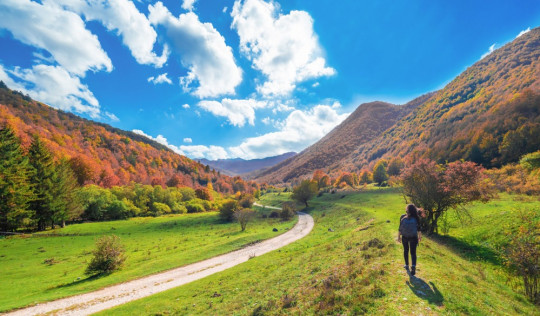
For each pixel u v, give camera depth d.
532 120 87.69
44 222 54.12
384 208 51.72
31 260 34.41
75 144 156.50
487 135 98.44
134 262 33.78
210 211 127.00
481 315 5.79
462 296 6.80
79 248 41.84
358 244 16.52
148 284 23.86
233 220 79.81
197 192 146.88
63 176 58.06
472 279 9.15
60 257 36.25
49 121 185.62
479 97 165.62
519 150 80.50
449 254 13.83
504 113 104.25
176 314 14.05
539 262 9.92
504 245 16.59
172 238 53.44
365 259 11.38
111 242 29.12
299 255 22.08
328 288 8.98
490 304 6.88
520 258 10.53
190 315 13.20
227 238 49.00
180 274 27.05
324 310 7.21
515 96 110.00
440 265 9.71
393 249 11.68
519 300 8.88
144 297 19.73
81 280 25.97
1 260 33.97
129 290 22.27
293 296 9.91
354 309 6.64
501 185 40.84
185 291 18.86
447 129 147.12
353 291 7.81
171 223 75.12
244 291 15.20
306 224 62.97
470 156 98.12
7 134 49.62
